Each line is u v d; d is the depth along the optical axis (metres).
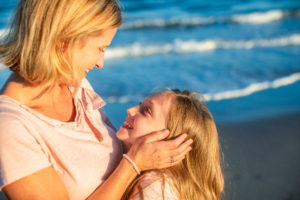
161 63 9.02
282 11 15.35
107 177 1.80
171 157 1.75
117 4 1.62
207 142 2.10
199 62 9.05
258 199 3.67
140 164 1.73
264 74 7.93
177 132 2.02
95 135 1.87
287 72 8.05
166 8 16.53
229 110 6.05
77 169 1.64
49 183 1.49
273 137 5.08
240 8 16.67
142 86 7.12
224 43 11.12
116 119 5.59
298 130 5.30
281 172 4.18
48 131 1.61
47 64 1.50
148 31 12.92
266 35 12.14
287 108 6.14
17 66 1.56
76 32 1.50
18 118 1.49
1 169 1.40
